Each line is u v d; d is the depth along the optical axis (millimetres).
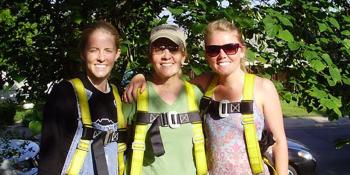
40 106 3059
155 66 2344
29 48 3443
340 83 3316
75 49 3000
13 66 3449
